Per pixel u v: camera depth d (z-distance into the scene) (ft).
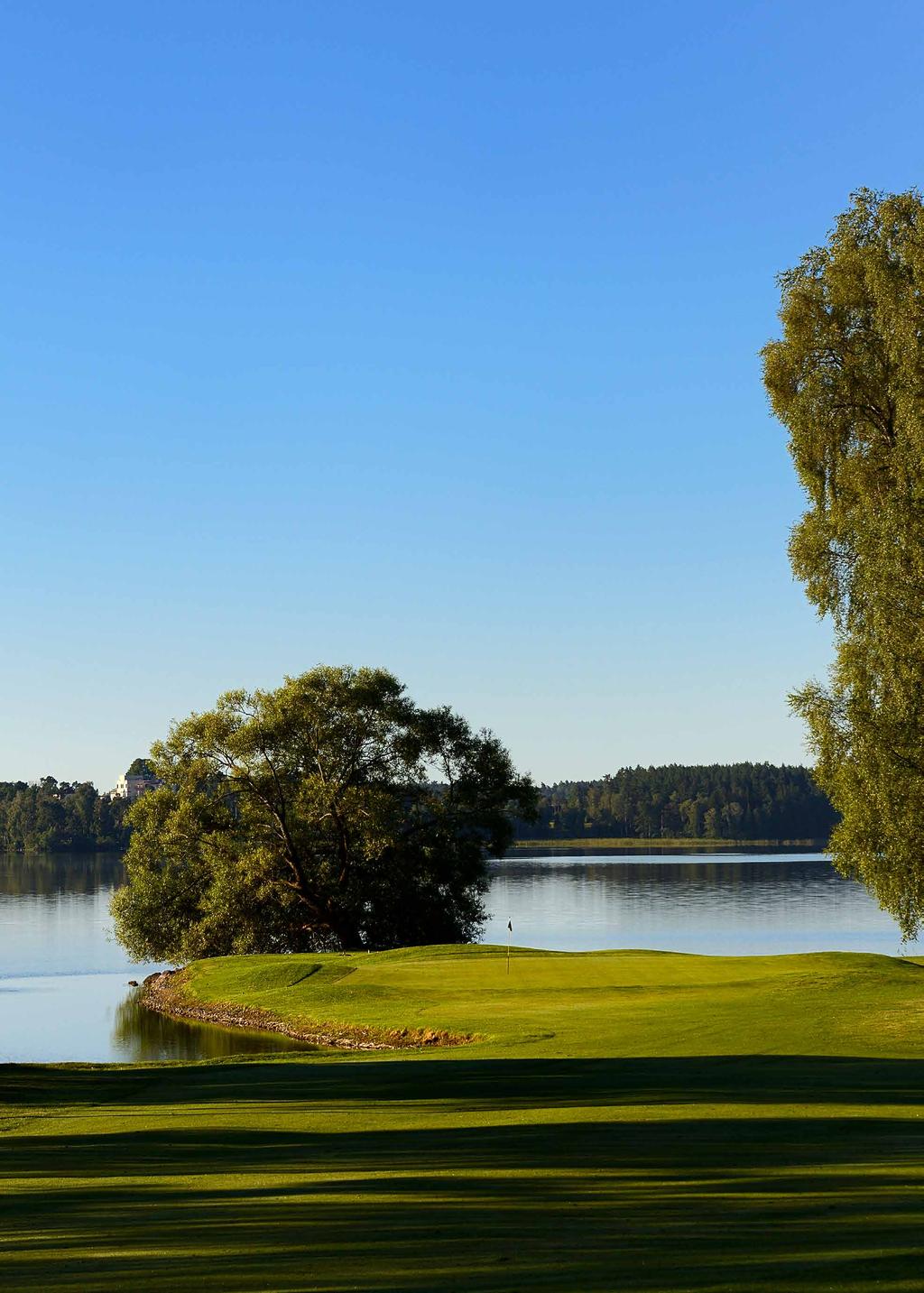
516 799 220.64
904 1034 80.43
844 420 122.42
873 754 100.78
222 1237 33.06
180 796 213.87
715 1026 87.61
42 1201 40.32
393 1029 109.19
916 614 101.65
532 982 125.39
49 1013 152.87
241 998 145.79
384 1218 34.58
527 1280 26.63
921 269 113.09
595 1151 44.45
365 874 211.20
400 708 214.28
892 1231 30.14
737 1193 35.99
